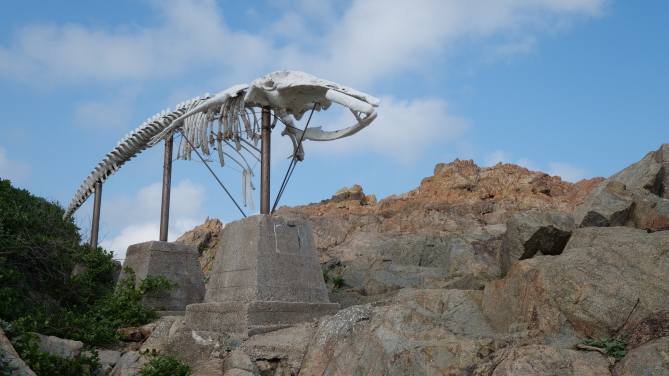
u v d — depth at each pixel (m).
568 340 7.25
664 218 11.73
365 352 8.55
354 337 9.17
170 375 9.43
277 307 10.69
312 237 12.02
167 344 10.92
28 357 8.91
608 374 6.39
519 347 7.05
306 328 10.20
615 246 8.26
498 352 7.13
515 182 48.19
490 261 23.72
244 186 12.80
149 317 12.97
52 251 14.29
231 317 10.61
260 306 10.48
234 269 11.26
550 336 7.39
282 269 11.15
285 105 12.41
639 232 9.11
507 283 8.51
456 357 7.30
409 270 23.97
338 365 8.85
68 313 11.85
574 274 7.76
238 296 10.90
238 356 9.43
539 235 12.52
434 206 42.53
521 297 8.09
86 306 14.45
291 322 10.79
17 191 16.56
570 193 46.72
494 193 46.59
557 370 6.52
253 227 11.29
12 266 13.20
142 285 14.08
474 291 9.28
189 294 15.01
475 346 7.31
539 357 6.70
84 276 14.62
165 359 9.77
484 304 8.94
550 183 48.84
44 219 15.93
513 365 6.68
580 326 7.39
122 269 14.97
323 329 9.70
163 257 14.94
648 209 12.09
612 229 9.55
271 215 11.50
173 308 14.62
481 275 15.37
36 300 13.55
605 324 7.22
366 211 49.03
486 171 51.84
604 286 7.51
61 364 9.28
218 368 9.53
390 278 23.58
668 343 6.12
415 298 9.32
